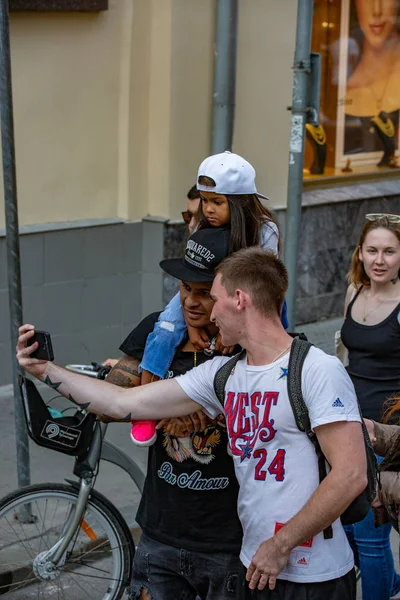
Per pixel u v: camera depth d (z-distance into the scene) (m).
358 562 4.08
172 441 3.34
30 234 7.10
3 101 4.44
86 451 3.84
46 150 7.17
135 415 3.25
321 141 9.46
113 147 7.57
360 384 4.38
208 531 3.34
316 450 2.89
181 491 3.34
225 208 3.58
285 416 2.87
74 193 7.40
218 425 3.27
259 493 2.94
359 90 9.81
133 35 7.44
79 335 7.56
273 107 8.38
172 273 3.21
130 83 7.50
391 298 4.38
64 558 3.99
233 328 2.95
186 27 7.50
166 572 3.44
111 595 4.02
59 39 7.07
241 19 7.91
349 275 4.57
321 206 9.09
